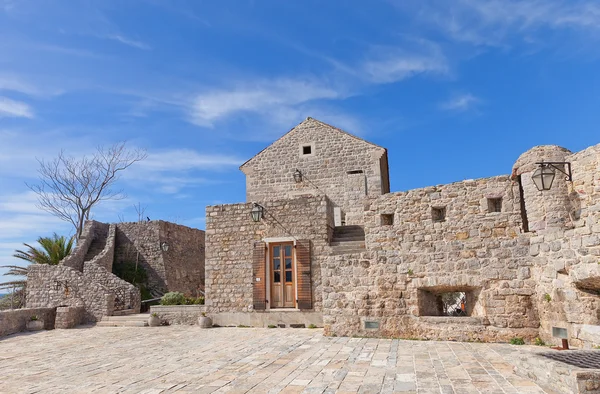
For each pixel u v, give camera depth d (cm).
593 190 974
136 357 1030
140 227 2400
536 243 1067
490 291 1109
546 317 1030
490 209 1162
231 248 1571
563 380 611
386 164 2431
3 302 2586
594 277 882
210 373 834
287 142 2288
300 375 797
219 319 1537
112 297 1878
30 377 853
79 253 2305
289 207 1527
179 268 2462
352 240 1527
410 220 1235
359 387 708
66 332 1585
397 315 1187
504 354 922
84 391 735
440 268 1170
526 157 1113
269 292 1502
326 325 1246
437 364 848
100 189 3250
